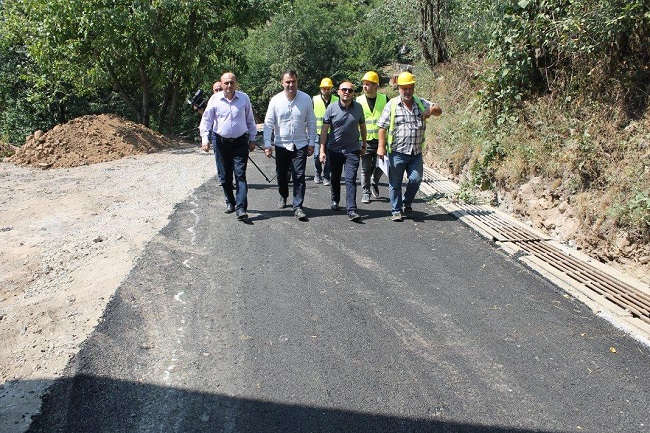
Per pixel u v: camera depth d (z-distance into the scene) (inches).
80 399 136.3
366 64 1312.7
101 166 498.0
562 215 255.8
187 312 182.7
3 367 150.6
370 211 309.4
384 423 129.3
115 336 166.4
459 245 251.0
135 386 142.1
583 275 212.4
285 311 184.5
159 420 129.6
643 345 164.2
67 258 232.1
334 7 1528.1
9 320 175.9
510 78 335.0
